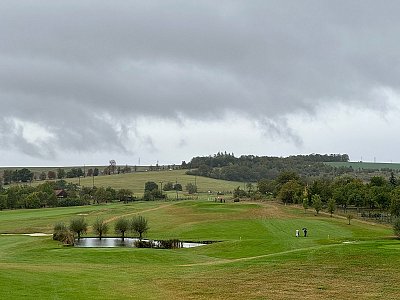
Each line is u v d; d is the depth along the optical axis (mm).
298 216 133125
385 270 34625
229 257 60906
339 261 37219
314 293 30438
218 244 74125
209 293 31094
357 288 31188
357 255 38406
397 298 29109
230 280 34406
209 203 167875
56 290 30969
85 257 56250
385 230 99062
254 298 29672
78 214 144625
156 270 40000
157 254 58594
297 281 33188
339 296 29688
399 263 36062
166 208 158875
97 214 144500
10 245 70625
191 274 37375
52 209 168750
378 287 31266
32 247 69000
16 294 29219
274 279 34000
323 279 33375
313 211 148375
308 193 158125
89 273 38125
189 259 56062
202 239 93000
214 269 39000
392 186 160375
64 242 79375
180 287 32875
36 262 51250
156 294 30875
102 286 32938
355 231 97188
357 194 140000
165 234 102750
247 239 81750
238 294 30656
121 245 84750
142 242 80812
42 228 109000
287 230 101438
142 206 174000
